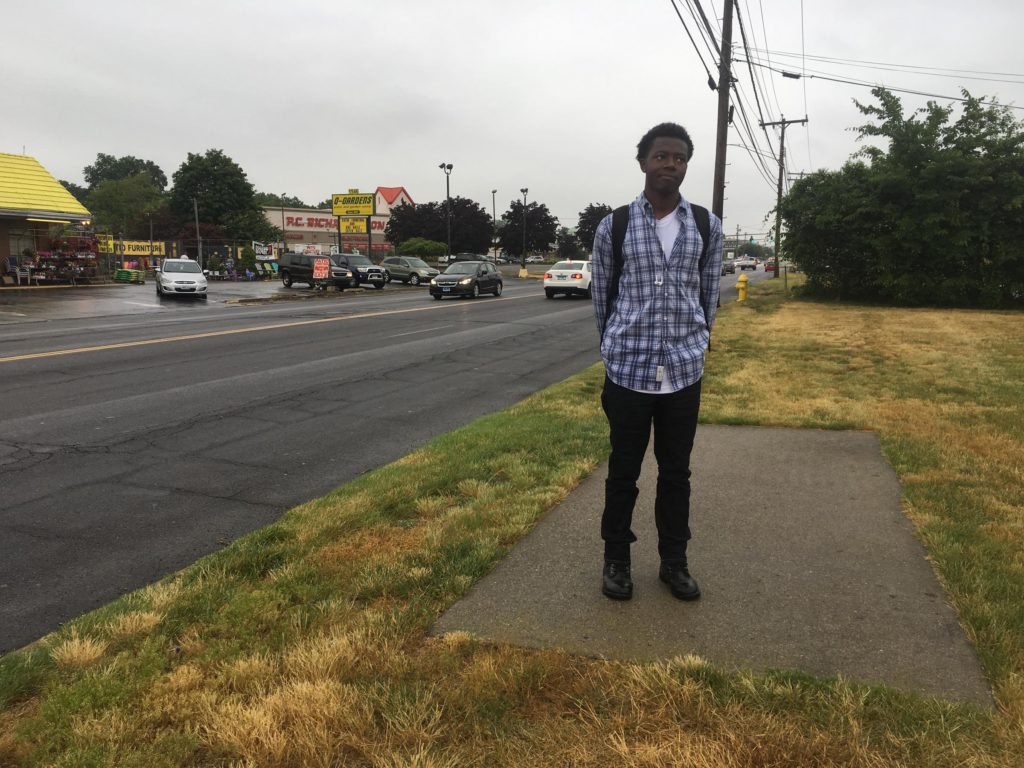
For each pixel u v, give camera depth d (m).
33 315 18.44
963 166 20.81
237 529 4.02
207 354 11.03
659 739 2.07
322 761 1.99
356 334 14.14
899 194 22.19
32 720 2.18
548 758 2.00
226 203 70.75
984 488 4.26
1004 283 21.09
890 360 10.05
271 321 16.77
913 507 3.97
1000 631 2.60
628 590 2.96
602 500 4.22
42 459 5.35
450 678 2.39
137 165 137.75
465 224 69.69
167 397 7.71
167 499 4.50
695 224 2.84
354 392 8.20
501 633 2.70
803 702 2.22
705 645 2.60
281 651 2.56
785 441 5.57
